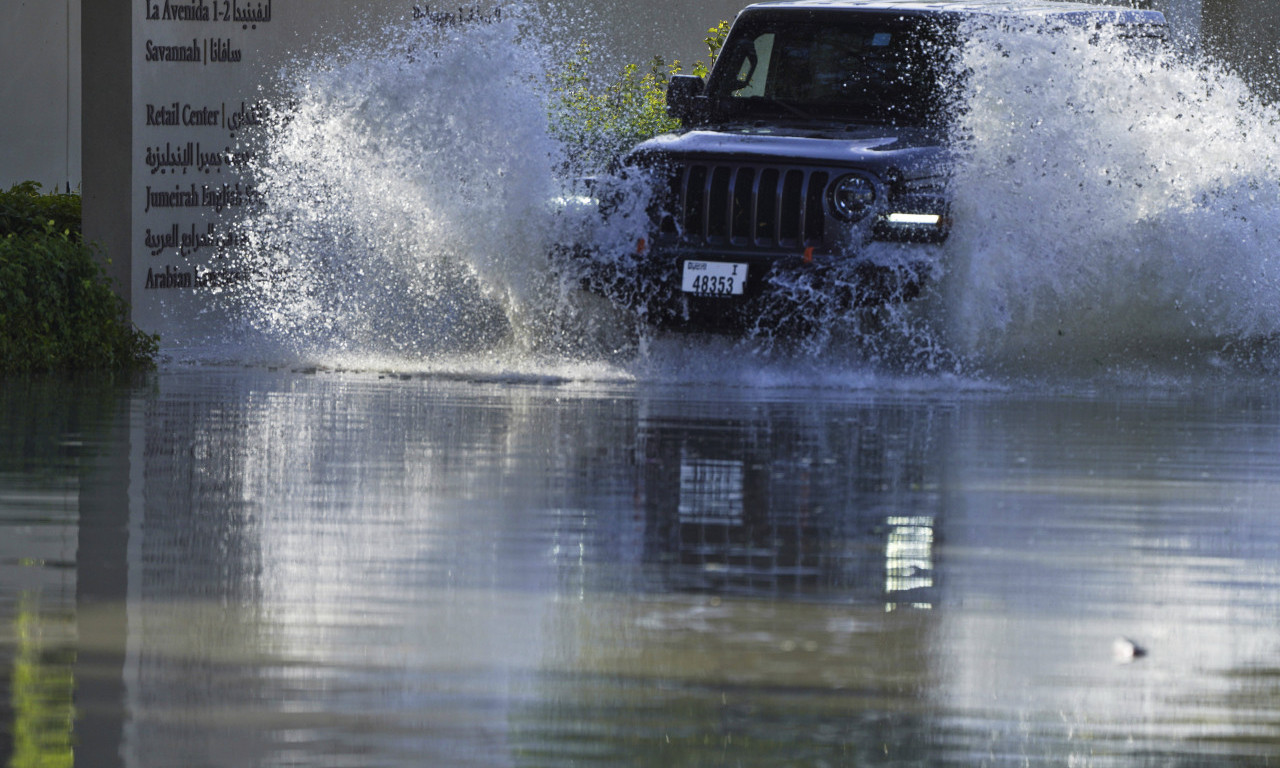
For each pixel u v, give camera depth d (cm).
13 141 4538
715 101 3192
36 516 1448
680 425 2106
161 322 3173
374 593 1191
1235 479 1756
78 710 924
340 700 946
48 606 1141
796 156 2725
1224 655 1071
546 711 930
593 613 1145
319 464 1755
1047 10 3141
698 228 2777
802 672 1012
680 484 1662
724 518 1489
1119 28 3173
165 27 3145
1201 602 1211
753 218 2734
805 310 2723
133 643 1056
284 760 850
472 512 1498
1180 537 1441
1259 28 5022
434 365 2827
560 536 1398
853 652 1059
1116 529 1473
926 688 988
